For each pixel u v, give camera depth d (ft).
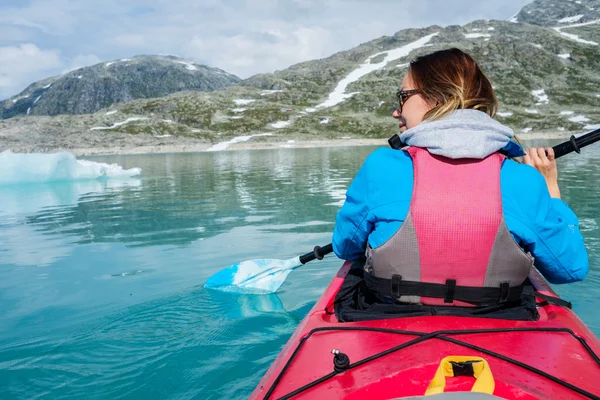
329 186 32.71
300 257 11.18
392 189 4.83
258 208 24.43
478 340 4.26
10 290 12.33
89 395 7.00
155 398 6.92
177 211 24.36
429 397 3.04
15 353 8.39
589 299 10.41
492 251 4.55
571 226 4.97
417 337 4.41
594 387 3.61
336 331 4.88
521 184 4.63
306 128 181.27
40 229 20.89
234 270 11.82
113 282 12.71
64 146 136.05
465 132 4.63
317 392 3.77
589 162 45.91
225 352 8.27
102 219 22.80
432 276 4.75
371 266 5.10
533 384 3.57
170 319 9.90
